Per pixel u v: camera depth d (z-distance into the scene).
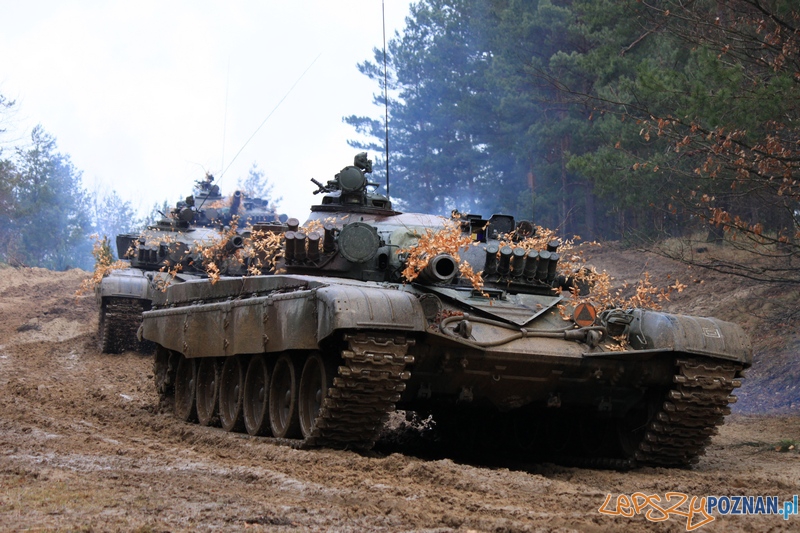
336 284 12.99
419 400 13.98
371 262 15.01
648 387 13.82
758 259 28.08
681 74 21.33
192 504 8.73
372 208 17.34
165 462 11.56
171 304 19.34
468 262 15.34
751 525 8.59
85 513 8.15
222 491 9.59
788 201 22.11
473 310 13.69
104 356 27.52
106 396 20.27
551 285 15.13
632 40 30.06
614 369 13.52
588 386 13.82
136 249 28.06
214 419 16.97
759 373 23.09
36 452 11.95
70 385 22.42
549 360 13.14
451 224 16.02
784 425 18.55
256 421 15.37
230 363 16.44
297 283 13.77
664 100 21.19
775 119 19.12
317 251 15.08
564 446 16.41
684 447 13.81
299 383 13.95
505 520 8.30
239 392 15.99
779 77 18.59
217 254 21.72
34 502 8.54
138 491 9.33
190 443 14.61
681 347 12.98
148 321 20.20
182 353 17.91
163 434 15.58
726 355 13.23
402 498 9.35
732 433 17.95
